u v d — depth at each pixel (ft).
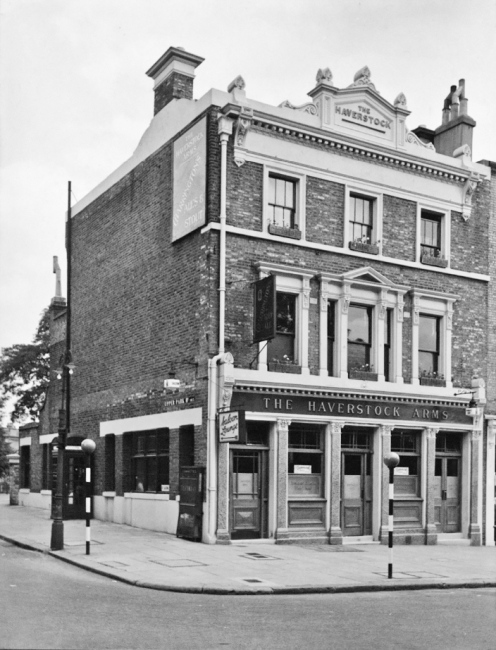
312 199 72.02
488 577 53.16
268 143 69.82
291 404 68.08
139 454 78.79
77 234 96.78
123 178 84.94
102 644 29.35
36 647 28.17
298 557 58.75
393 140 77.56
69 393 90.58
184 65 78.02
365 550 65.98
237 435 60.90
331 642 31.22
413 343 76.48
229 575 48.78
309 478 70.08
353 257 73.56
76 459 85.40
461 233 81.66
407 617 37.65
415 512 75.61
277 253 69.31
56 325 103.91
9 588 41.27
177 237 71.51
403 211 77.71
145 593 42.63
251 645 30.19
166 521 70.95
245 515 66.80
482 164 84.12
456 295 79.30
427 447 76.18
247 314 67.26
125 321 82.07
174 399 70.74
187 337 69.31
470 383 80.02
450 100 87.92
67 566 51.80
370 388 72.23
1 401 155.33
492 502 79.82
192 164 69.82
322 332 70.69
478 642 32.17
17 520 82.48
